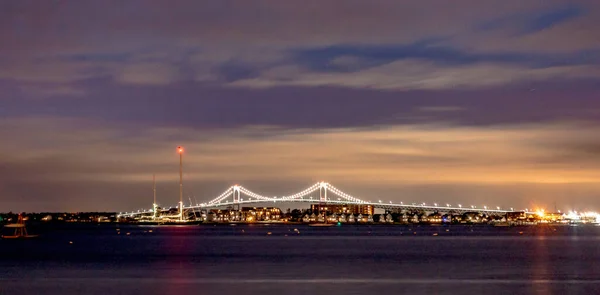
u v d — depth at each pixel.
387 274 109.31
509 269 117.94
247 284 95.81
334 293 86.88
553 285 93.06
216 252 172.00
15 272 115.31
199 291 88.50
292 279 102.00
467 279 101.25
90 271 116.75
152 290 89.31
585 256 152.50
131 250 181.12
